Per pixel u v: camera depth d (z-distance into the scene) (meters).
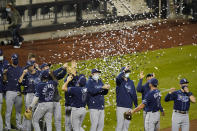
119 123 31.75
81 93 29.80
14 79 33.88
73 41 64.50
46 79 29.86
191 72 51.41
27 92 33.66
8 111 34.06
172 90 30.77
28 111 30.02
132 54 54.81
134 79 48.19
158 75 50.28
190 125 37.03
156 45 62.22
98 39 60.94
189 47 62.72
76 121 30.31
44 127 32.81
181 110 30.48
